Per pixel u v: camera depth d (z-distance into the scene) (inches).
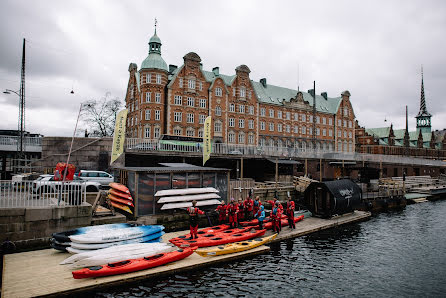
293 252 698.8
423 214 1259.2
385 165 2245.3
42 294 420.8
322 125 2819.9
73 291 441.7
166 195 802.8
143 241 626.2
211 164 1395.2
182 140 1318.9
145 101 1886.1
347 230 930.7
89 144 1099.9
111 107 2406.5
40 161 1050.1
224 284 519.5
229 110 2182.6
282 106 2514.8
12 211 569.3
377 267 625.0
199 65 2046.0
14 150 1374.3
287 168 1494.8
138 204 772.6
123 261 518.6
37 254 564.7
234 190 1101.1
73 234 589.6
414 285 542.0
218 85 2119.8
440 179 2576.3
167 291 484.7
